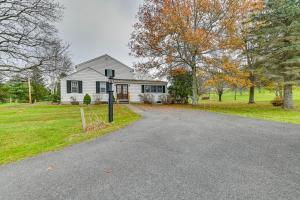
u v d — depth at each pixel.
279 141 6.12
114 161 4.61
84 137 7.47
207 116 12.95
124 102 27.44
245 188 3.16
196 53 21.16
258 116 12.76
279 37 17.20
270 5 17.28
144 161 4.54
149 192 3.10
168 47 21.56
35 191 3.28
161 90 30.67
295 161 4.34
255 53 19.98
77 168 4.26
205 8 20.22
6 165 4.71
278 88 23.44
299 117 12.04
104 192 3.15
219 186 3.25
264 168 3.98
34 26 11.95
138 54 23.05
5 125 11.17
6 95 40.72
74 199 2.97
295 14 16.11
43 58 12.14
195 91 23.72
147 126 9.29
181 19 19.55
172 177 3.63
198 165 4.21
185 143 6.05
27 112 17.53
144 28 22.47
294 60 15.95
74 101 24.50
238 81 19.86
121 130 8.47
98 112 16.23
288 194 2.96
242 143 5.93
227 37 20.19
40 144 6.90
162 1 21.20
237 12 19.61
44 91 42.06
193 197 2.91
